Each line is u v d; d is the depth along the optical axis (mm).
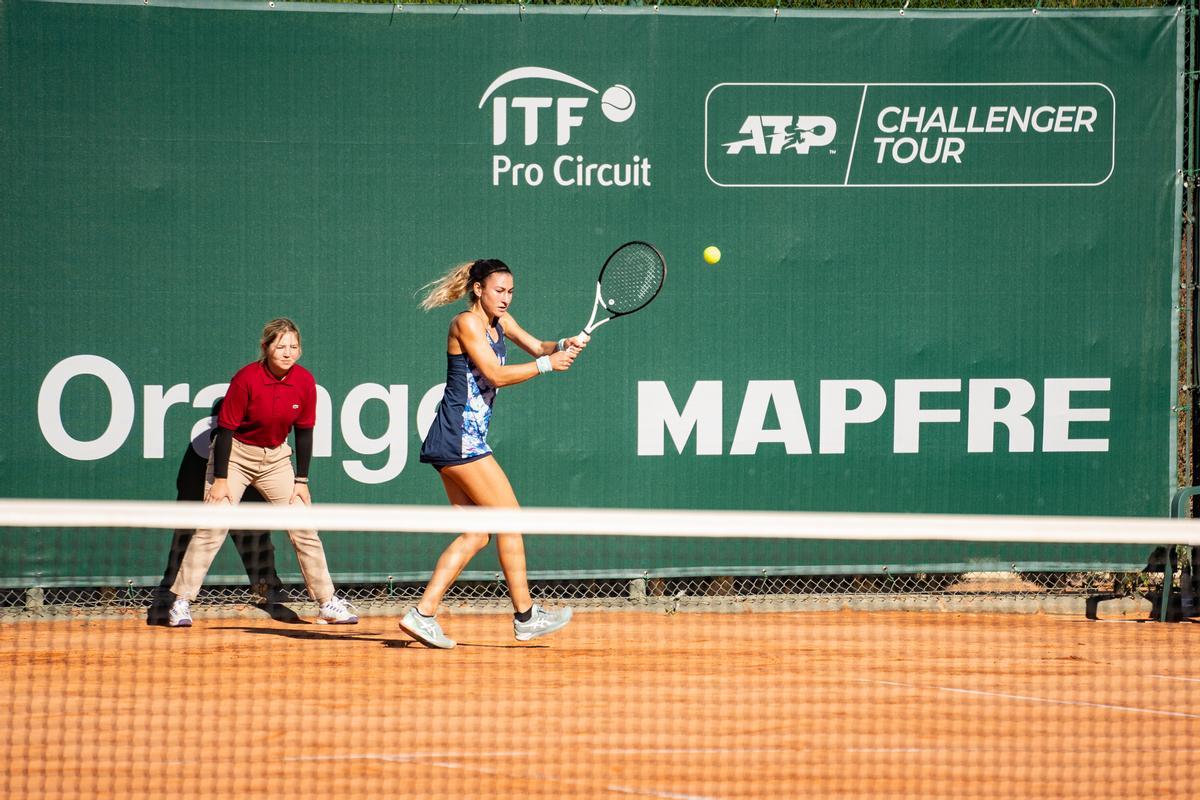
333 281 26484
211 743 17281
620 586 27750
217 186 26172
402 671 21422
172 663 21953
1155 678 21594
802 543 27516
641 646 23688
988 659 22891
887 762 16750
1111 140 27797
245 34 26109
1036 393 27781
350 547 26531
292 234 26359
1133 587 28141
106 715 18609
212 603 26656
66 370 25844
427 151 26609
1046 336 27797
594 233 26984
